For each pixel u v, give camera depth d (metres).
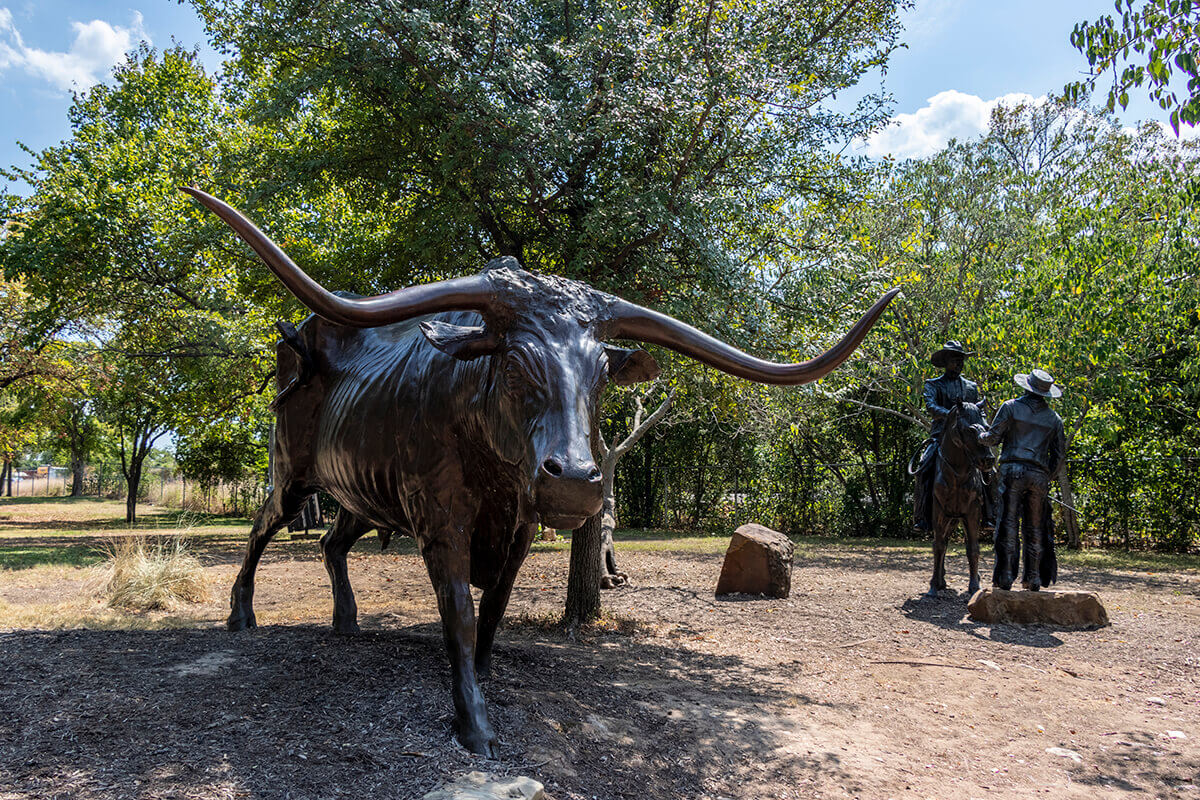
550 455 3.05
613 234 6.94
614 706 4.70
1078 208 14.98
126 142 18.44
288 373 5.48
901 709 5.51
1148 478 15.91
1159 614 8.91
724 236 7.97
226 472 27.77
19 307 21.75
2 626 6.17
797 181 8.38
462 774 3.19
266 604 8.67
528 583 10.98
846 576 11.85
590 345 3.40
